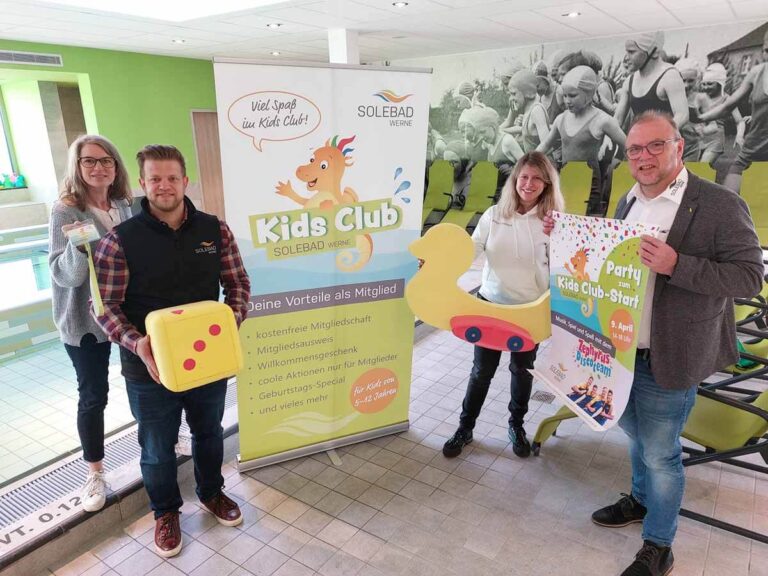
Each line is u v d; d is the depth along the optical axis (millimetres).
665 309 1514
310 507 2105
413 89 2107
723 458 1852
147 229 1633
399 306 2381
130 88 6750
